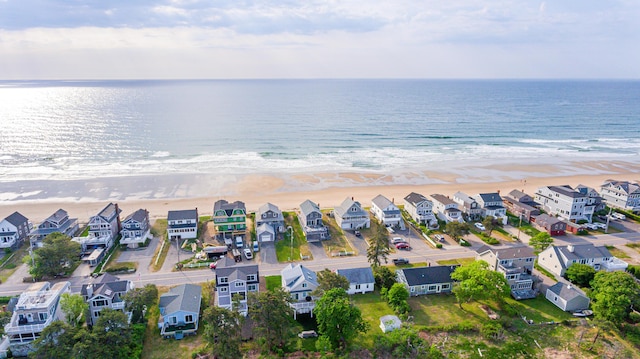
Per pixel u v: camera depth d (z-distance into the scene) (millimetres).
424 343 50688
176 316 54500
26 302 52125
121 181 124812
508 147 181500
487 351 51469
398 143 185125
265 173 135000
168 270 72062
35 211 101500
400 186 124938
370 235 88875
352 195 116125
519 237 89312
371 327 55938
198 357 49406
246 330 54906
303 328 55812
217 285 59344
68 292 58438
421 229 91062
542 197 106000
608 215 93438
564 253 71750
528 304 62438
